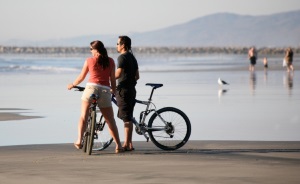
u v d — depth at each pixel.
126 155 25.41
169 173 20.58
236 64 183.50
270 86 75.06
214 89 70.94
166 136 27.22
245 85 77.62
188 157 24.58
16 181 19.33
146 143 29.42
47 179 19.64
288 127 36.75
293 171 20.81
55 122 39.34
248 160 23.52
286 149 27.00
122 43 27.36
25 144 29.77
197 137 32.31
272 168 21.45
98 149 27.23
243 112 45.38
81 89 27.14
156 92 66.06
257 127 36.69
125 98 26.83
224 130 35.28
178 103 52.69
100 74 26.42
